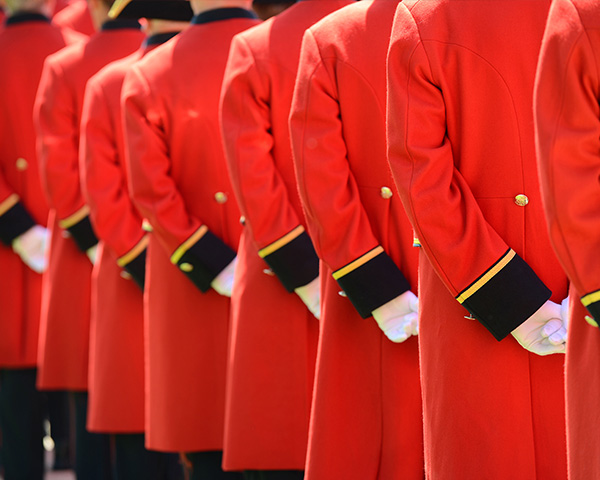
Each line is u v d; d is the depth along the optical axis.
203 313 12.39
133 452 14.38
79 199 14.77
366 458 9.70
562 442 8.61
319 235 9.62
